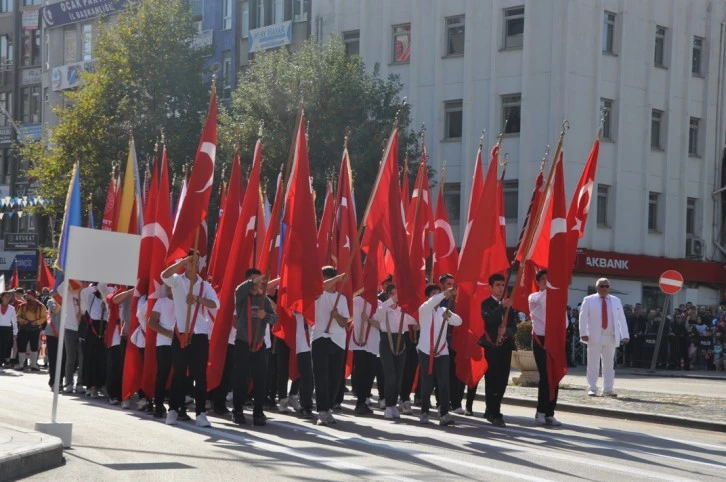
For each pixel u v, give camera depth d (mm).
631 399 20250
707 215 47312
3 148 66688
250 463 10992
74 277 12398
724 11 47750
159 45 42844
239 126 40219
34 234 63406
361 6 48156
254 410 14781
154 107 43125
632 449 13039
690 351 36344
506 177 43594
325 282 15195
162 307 14742
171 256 15125
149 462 10984
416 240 17672
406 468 10797
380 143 40094
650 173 45125
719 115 47656
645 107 44906
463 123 44969
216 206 40375
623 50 44031
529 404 19547
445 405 15398
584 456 12203
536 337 15906
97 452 11727
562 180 15805
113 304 18016
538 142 42750
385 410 16359
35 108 65938
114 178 22031
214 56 55188
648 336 36469
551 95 42469
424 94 46219
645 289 45031
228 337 15562
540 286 16109
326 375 15086
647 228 45000
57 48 63531
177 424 14594
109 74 42844
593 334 21078
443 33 45812
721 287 47188
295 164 15516
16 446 10555
